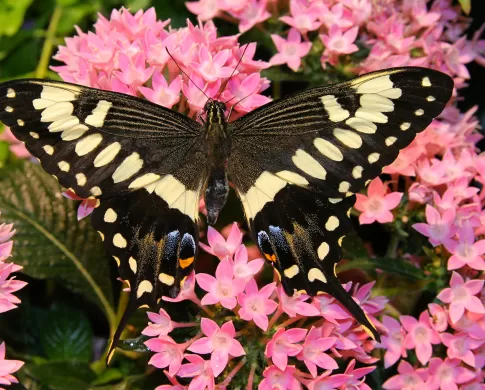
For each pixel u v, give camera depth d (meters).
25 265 0.36
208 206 0.32
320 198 0.32
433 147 0.36
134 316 0.35
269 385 0.30
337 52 0.36
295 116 0.32
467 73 0.39
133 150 0.32
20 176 0.37
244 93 0.34
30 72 0.40
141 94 0.33
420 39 0.38
